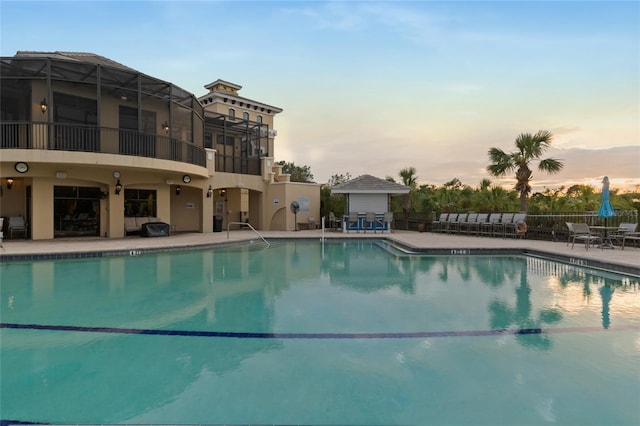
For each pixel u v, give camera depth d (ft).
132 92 47.96
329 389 8.90
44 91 43.09
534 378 9.46
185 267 28.30
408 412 7.86
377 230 62.75
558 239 44.11
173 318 14.84
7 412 7.90
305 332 13.10
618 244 37.78
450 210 71.61
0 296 18.76
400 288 20.68
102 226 47.75
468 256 35.24
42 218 43.16
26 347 11.74
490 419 7.58
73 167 43.88
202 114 58.29
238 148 72.33
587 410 7.92
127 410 7.98
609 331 13.20
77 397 8.55
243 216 74.28
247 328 13.57
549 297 18.47
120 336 12.76
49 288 20.71
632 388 8.91
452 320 14.52
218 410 7.95
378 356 10.92
